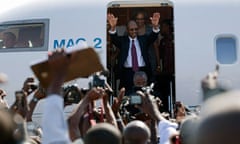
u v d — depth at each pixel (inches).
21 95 279.7
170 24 610.2
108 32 577.6
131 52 580.1
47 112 132.4
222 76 540.4
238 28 548.4
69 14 566.3
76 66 161.5
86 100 218.1
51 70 135.6
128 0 564.1
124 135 176.1
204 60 543.2
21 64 561.9
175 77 543.2
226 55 545.0
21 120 168.1
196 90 539.5
